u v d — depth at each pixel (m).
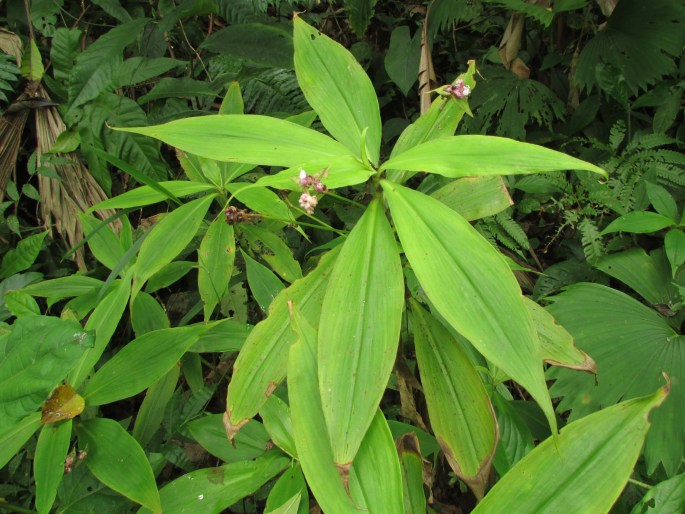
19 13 1.07
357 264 0.45
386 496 0.41
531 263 1.01
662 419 0.66
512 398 0.80
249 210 0.74
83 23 1.12
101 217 0.95
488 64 1.15
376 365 0.41
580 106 1.04
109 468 0.52
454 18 0.99
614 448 0.41
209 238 0.68
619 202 0.92
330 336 0.42
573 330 0.74
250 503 0.73
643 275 0.83
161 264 0.62
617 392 0.69
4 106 1.01
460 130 1.04
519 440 0.60
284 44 0.97
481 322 0.40
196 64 1.10
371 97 0.56
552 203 1.02
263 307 0.67
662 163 0.95
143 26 1.00
